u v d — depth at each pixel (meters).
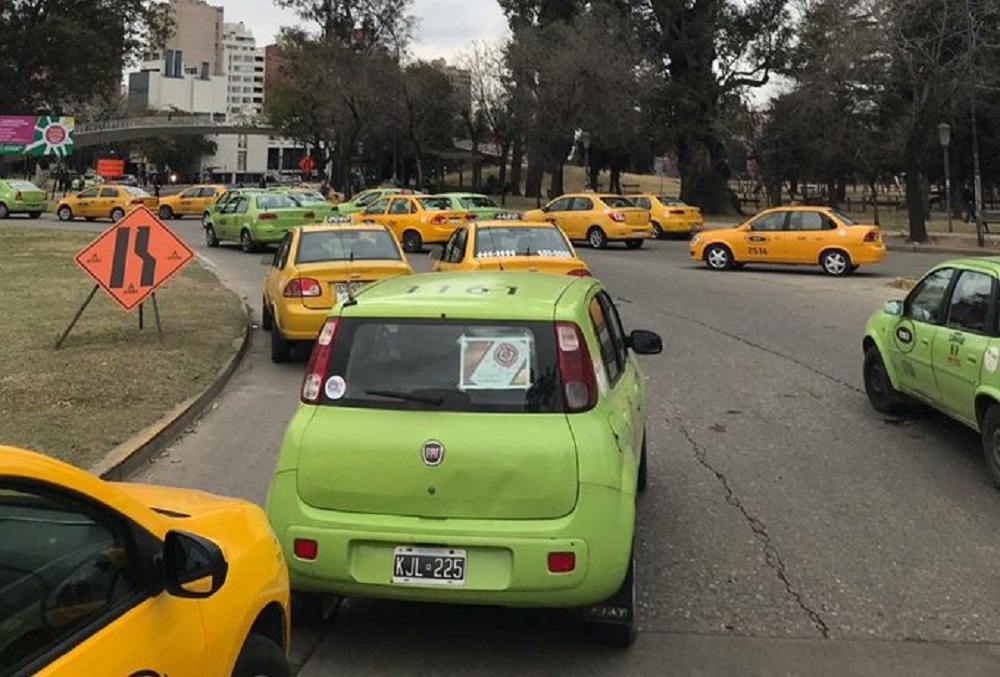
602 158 69.69
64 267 20.47
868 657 4.22
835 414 8.86
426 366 4.14
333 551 3.99
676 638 4.40
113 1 65.94
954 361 7.23
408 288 4.69
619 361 5.19
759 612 4.68
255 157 164.38
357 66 61.66
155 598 2.55
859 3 30.17
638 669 4.11
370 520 4.00
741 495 6.50
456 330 4.20
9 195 42.72
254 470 7.04
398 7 66.38
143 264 11.50
